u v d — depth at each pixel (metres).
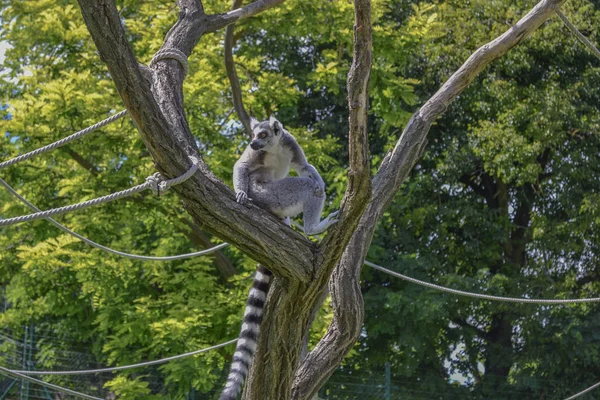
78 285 17.27
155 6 16.03
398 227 21.69
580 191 20.64
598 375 21.02
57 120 14.71
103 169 15.63
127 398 14.76
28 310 19.34
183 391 15.46
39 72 15.84
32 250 14.68
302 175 8.15
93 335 20.28
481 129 19.91
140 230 17.73
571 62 21.02
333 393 19.00
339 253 6.65
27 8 15.98
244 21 14.95
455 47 20.20
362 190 6.30
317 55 22.16
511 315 21.12
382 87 14.94
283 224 6.68
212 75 15.45
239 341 7.29
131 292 16.56
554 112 19.45
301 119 23.23
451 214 21.12
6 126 14.58
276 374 7.14
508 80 21.17
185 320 14.07
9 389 19.42
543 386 20.80
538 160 22.05
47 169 15.57
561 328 20.20
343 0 14.93
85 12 5.87
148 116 6.20
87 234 15.12
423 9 15.59
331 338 8.57
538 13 8.98
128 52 6.04
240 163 7.72
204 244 16.25
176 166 6.35
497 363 21.55
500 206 22.34
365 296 19.97
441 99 9.20
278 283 6.92
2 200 17.22
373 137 22.70
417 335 20.08
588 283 20.36
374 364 20.75
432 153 22.42
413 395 20.31
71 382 19.50
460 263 22.11
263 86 15.66
